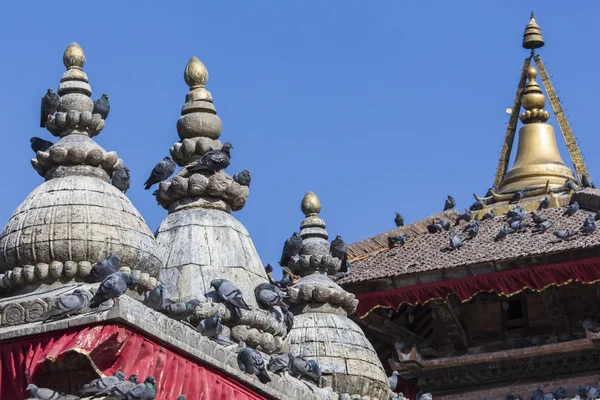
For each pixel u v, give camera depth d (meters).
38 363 21.59
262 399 24.36
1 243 23.75
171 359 22.52
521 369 37.66
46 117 25.22
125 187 25.00
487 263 36.53
